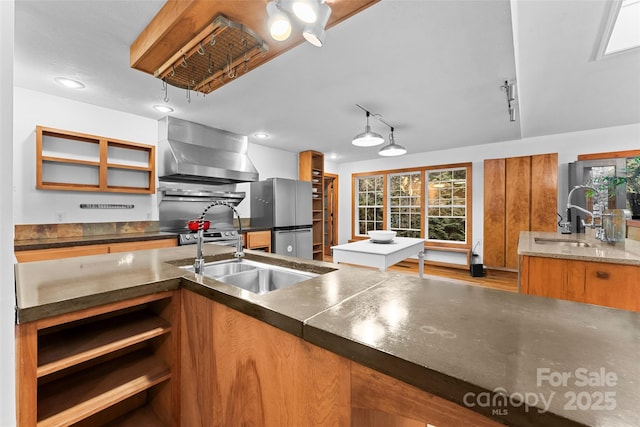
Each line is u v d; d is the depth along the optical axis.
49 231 2.93
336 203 7.13
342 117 3.62
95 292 1.03
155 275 1.29
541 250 2.12
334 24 1.48
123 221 3.46
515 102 2.99
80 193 3.13
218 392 1.08
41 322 0.92
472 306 0.89
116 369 1.24
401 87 2.72
